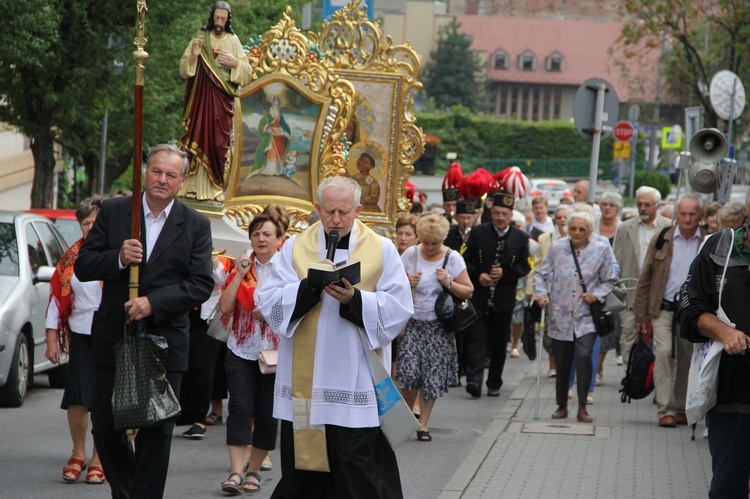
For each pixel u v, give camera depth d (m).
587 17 138.12
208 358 11.61
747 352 7.17
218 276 11.23
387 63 17.88
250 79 14.68
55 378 15.40
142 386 7.19
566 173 93.94
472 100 114.56
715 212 12.95
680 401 13.02
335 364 6.88
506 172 20.48
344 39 17.88
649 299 12.85
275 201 16.25
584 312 13.03
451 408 14.55
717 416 7.33
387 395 6.90
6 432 12.08
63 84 22.61
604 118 17.62
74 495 9.31
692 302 7.31
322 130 16.38
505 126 99.00
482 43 130.25
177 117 30.06
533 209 21.77
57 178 42.03
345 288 6.70
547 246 17.75
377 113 17.91
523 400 14.88
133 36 22.80
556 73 129.62
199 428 11.90
